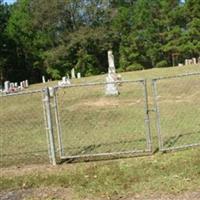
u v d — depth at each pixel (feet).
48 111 34.83
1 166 35.91
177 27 245.45
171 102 64.03
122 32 262.47
